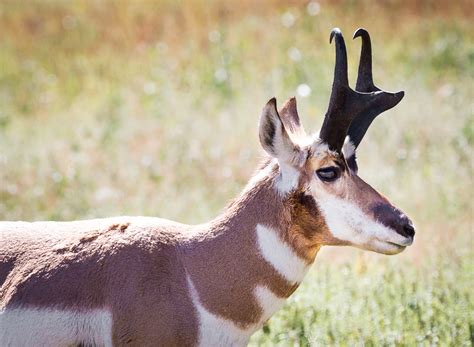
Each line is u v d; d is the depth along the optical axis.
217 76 22.55
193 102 21.25
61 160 17.91
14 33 27.91
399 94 8.42
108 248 8.02
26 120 21.36
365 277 11.80
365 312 10.71
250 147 18.25
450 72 22.72
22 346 7.86
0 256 8.12
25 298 7.86
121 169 17.42
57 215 14.86
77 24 28.22
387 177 16.12
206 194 15.99
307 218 8.05
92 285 7.87
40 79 24.39
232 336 8.11
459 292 11.23
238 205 8.23
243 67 23.61
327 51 24.34
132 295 7.80
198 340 7.96
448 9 27.55
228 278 8.03
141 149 18.73
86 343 7.87
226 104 20.98
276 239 8.08
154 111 20.61
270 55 24.39
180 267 8.05
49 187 16.38
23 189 16.42
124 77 24.08
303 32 25.91
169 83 22.64
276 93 21.20
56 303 7.84
